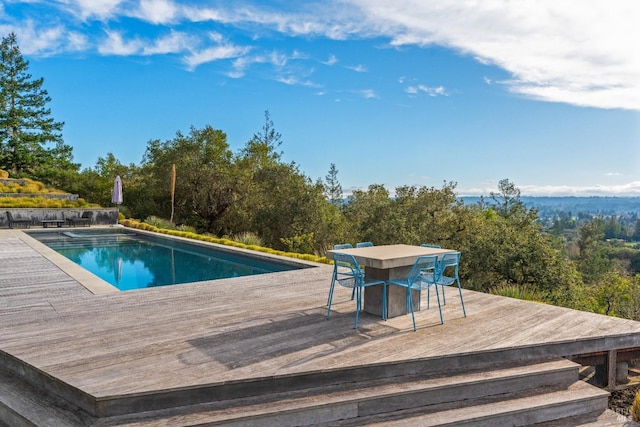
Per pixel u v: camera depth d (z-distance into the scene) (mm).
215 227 22188
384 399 3191
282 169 23484
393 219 17188
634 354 4555
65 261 8383
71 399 2982
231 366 3285
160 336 3998
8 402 3023
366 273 4941
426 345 3826
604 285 14914
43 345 3736
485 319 4684
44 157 29672
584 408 3604
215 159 22891
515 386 3650
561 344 4047
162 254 11852
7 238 12531
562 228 49688
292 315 4766
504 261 12844
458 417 3150
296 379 3205
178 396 2922
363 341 3910
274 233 20016
